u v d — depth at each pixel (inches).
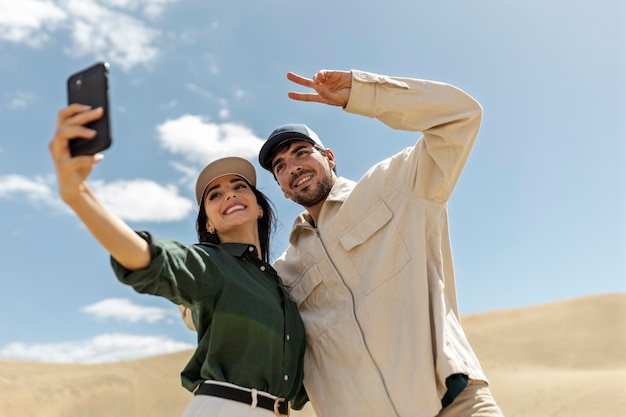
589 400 923.4
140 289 130.5
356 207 181.5
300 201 193.0
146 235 128.4
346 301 176.2
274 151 195.5
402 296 169.9
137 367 1411.2
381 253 173.6
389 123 169.8
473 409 160.6
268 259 189.3
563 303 1739.7
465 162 172.4
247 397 148.6
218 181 176.4
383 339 167.9
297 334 169.8
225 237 175.6
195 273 145.5
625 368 1379.2
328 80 166.7
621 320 1578.5
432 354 162.9
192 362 156.7
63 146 106.0
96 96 105.6
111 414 1239.5
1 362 1435.8
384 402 162.7
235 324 151.7
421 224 173.0
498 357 1510.8
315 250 183.0
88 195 112.9
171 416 1245.1
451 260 181.5
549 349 1517.0
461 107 165.8
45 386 1288.1
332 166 202.8
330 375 171.8
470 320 1777.8
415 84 166.6
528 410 966.4
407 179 176.7
